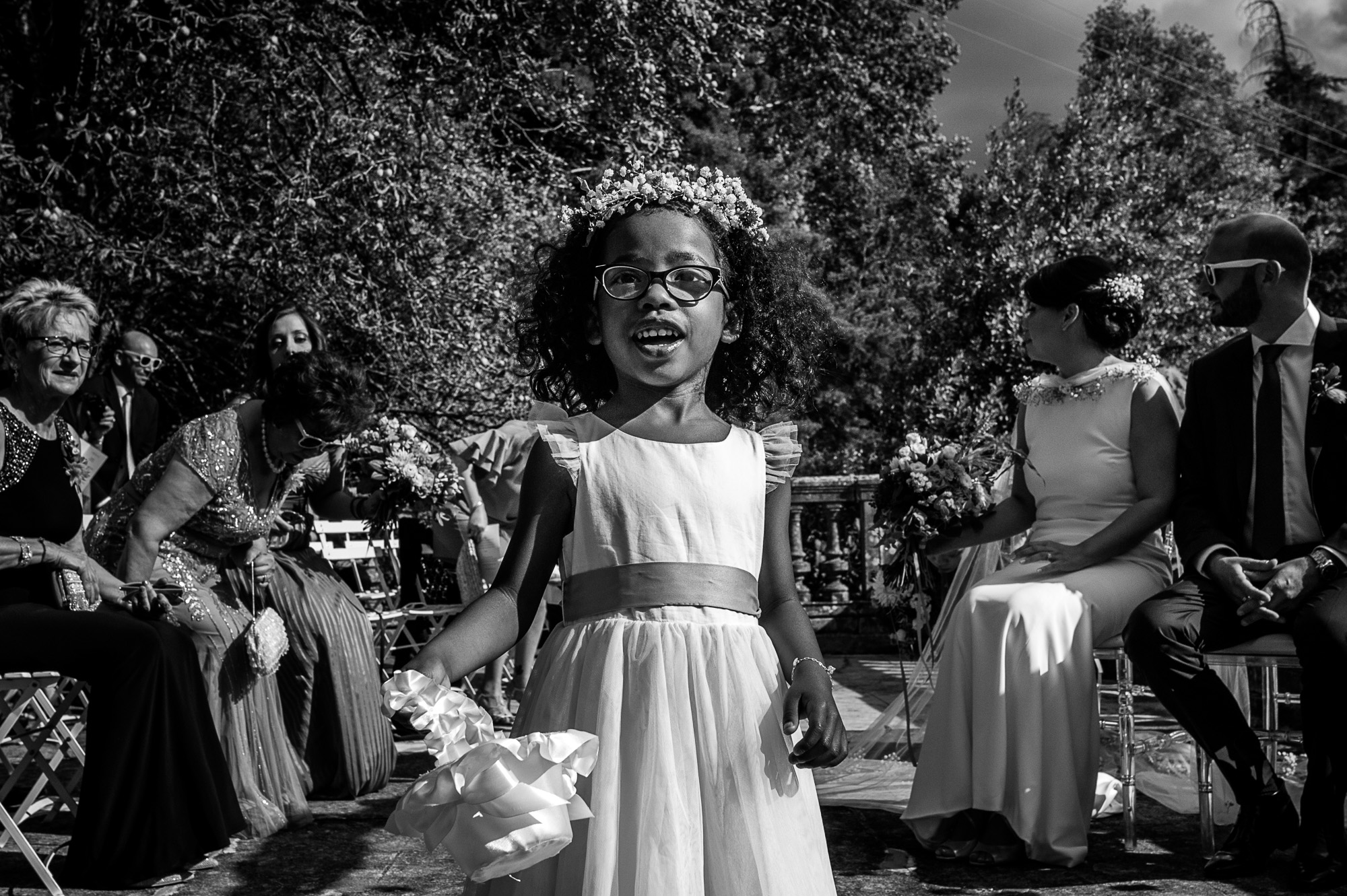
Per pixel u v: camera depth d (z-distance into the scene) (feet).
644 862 5.75
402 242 27.20
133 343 21.54
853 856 11.89
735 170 55.36
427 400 28.40
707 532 6.45
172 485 12.57
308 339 16.25
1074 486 13.28
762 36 39.45
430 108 28.94
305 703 14.25
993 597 11.93
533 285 7.73
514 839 4.82
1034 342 13.88
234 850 11.93
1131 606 12.48
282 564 14.64
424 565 22.89
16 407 11.18
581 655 6.31
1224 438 12.29
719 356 7.70
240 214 27.22
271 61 27.61
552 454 6.53
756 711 6.18
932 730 12.03
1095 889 10.68
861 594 30.55
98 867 10.29
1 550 10.44
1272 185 75.25
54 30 27.22
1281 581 11.09
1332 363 11.96
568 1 30.83
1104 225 48.42
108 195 27.35
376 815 13.51
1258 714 16.69
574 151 37.04
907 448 13.91
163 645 10.66
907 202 67.36
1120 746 13.16
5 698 11.13
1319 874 10.50
